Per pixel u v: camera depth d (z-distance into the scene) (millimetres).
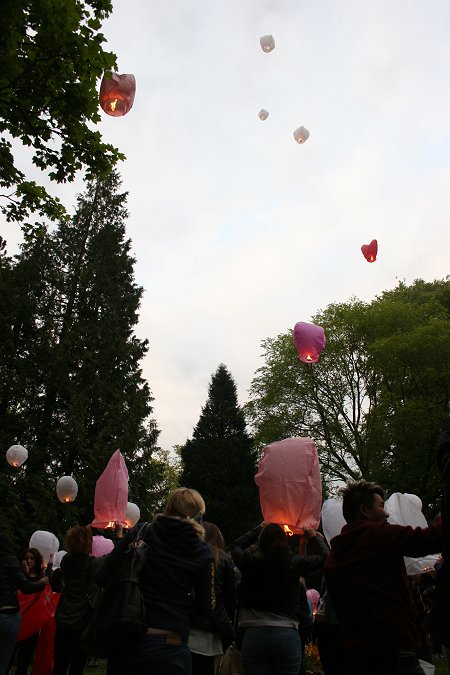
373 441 24766
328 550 4676
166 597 2920
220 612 4312
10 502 22734
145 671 2770
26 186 10000
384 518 3047
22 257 28234
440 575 2570
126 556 2961
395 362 25250
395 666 2545
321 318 30078
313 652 8258
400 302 28609
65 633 5418
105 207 31266
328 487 28453
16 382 24531
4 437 23750
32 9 7645
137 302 29875
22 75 8172
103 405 26375
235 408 43844
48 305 26984
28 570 6832
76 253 29188
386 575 2684
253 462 39812
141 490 26672
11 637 5219
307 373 29109
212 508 37469
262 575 4074
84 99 8430
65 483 11078
